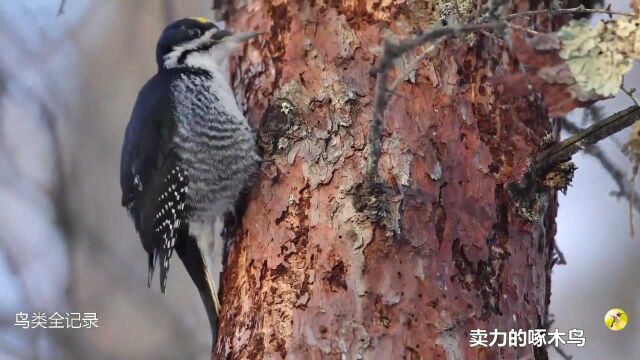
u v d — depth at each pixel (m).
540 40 7.55
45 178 15.53
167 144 10.79
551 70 7.54
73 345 14.86
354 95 8.84
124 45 16.11
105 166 15.74
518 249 8.73
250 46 9.80
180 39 11.41
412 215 8.43
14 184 15.38
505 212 8.72
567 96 7.56
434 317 8.27
